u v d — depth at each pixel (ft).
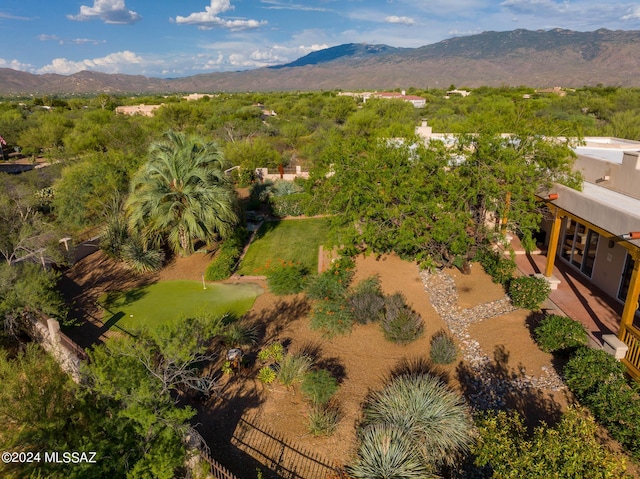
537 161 45.19
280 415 31.22
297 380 34.06
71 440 25.00
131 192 58.44
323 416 30.25
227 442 29.04
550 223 55.06
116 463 23.58
